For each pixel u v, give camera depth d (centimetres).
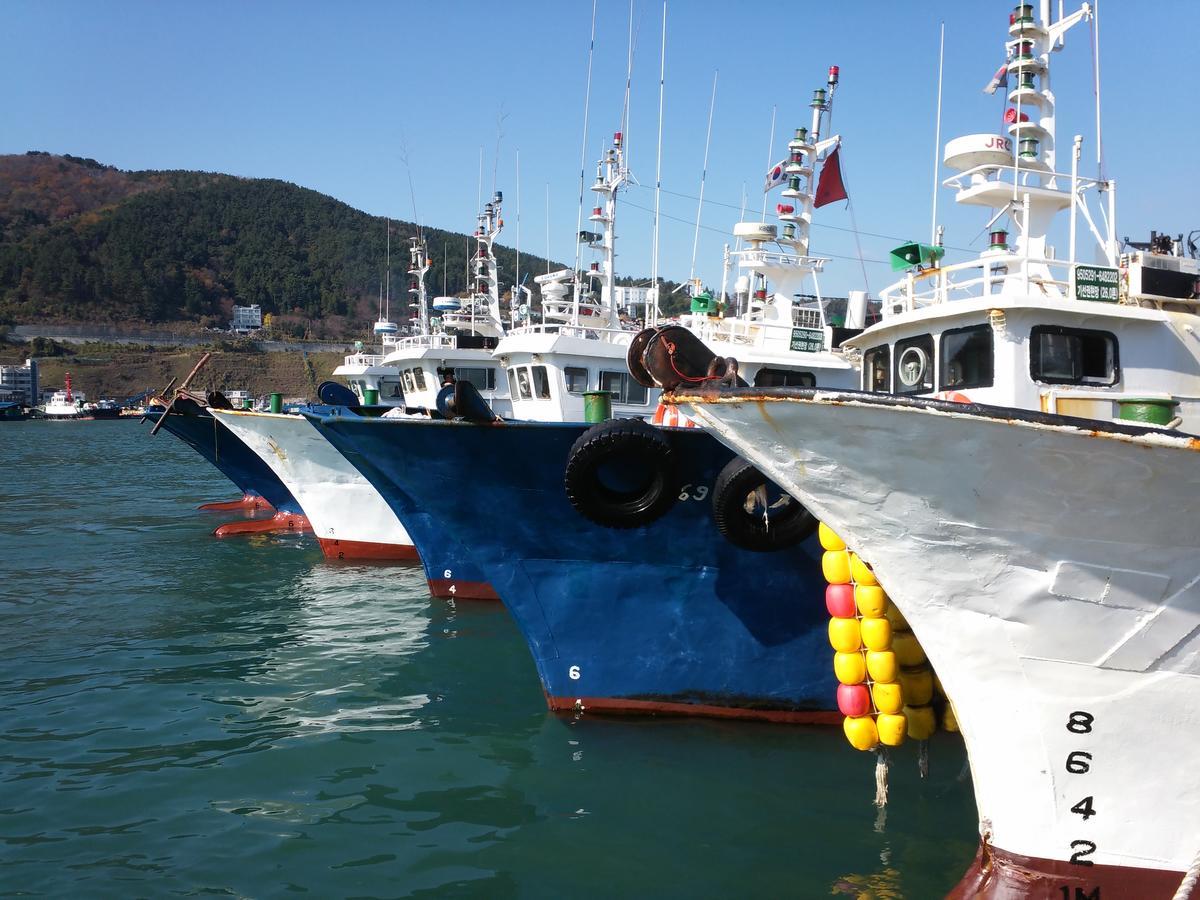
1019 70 969
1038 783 491
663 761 734
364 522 1606
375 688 931
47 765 746
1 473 3634
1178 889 459
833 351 1323
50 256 16238
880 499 477
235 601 1321
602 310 1895
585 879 561
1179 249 891
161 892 553
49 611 1271
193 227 18988
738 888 546
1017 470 442
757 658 805
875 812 638
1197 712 470
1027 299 706
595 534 791
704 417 505
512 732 804
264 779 715
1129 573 456
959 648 496
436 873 572
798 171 1380
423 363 2130
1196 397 733
